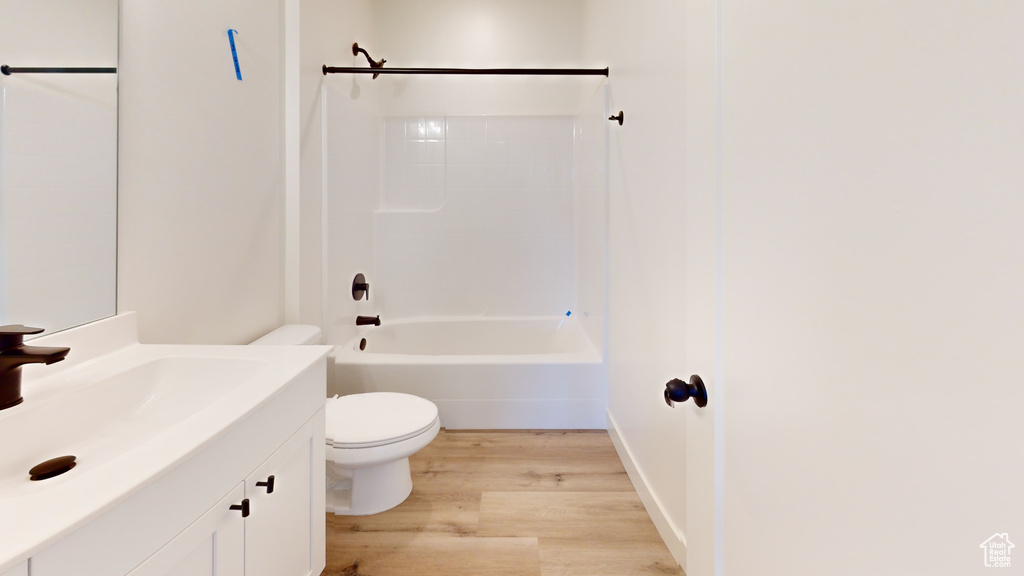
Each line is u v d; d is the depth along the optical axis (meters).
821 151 0.63
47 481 0.87
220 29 1.77
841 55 0.59
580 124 3.50
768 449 0.74
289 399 1.25
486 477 2.22
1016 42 0.40
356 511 1.92
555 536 1.80
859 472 0.56
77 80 1.17
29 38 1.03
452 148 3.67
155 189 1.45
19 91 1.02
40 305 1.08
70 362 1.15
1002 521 0.41
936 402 0.47
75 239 1.17
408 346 3.54
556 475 2.25
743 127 0.81
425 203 3.69
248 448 1.06
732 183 0.85
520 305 3.76
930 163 0.48
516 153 3.68
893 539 0.52
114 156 1.29
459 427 2.76
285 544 1.24
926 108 0.48
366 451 1.77
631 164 2.16
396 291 3.62
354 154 3.09
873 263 0.54
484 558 1.68
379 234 3.53
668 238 1.66
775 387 0.72
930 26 0.48
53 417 0.96
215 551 0.96
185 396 1.25
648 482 1.96
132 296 1.37
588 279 3.19
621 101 2.37
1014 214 0.40
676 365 1.59
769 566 0.74
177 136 1.54
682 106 1.50
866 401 0.56
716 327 0.89
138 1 1.36
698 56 0.97
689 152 1.02
